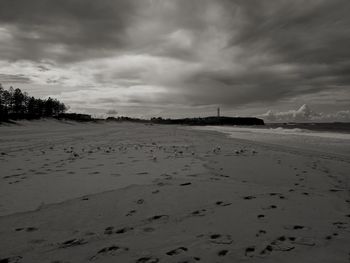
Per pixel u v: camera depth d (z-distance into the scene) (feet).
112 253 8.64
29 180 19.25
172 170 23.08
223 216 11.86
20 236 10.14
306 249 8.77
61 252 8.79
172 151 37.76
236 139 71.20
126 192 15.89
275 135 92.58
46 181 18.94
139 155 32.78
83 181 18.94
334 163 28.84
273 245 9.05
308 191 16.60
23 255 8.63
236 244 9.13
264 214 12.07
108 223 11.35
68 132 98.84
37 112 218.59
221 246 9.00
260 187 17.24
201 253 8.55
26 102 205.46
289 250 8.71
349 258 8.20
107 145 47.11
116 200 14.42
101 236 10.05
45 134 82.94
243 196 14.98
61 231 10.58
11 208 13.42
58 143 50.88
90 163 26.63
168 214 12.26
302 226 10.70
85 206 13.56
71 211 12.87
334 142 60.34
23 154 33.58
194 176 20.72
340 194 16.21
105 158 30.12
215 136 86.63
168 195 15.16
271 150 42.09
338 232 10.14
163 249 8.86
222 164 27.02
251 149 42.98
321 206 13.29
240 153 36.78
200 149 41.55
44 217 12.12
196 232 10.19
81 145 46.93
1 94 178.09
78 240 9.72
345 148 47.11
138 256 8.41
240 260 8.11
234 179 20.16
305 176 21.86
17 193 15.98
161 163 26.76
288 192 16.05
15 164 25.98
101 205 13.67
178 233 10.13
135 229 10.64
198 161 28.35
